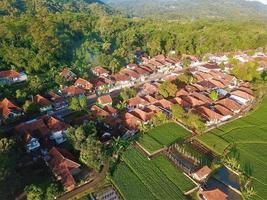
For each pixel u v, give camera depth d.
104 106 127.69
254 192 85.62
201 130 114.31
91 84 151.00
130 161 98.69
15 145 92.25
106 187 86.75
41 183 84.56
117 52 198.88
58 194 81.62
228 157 101.69
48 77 149.38
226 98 139.75
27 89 132.25
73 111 127.69
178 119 124.31
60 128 107.12
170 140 110.75
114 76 166.12
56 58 169.75
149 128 118.00
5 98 119.81
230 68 189.88
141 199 82.88
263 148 108.19
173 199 83.38
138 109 125.38
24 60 154.62
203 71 185.62
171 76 173.00
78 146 94.50
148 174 92.94
